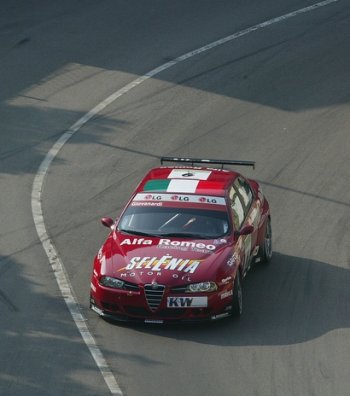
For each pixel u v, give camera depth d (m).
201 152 58.97
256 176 56.12
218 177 43.28
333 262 45.22
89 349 34.75
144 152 58.44
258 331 37.06
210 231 39.62
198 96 67.06
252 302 40.09
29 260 43.53
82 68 70.94
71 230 47.50
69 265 43.16
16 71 69.81
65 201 51.22
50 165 55.94
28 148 58.09
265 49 75.31
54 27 78.25
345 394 32.03
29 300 39.12
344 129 63.03
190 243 38.81
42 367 33.12
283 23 80.88
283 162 58.12
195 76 70.31
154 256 37.81
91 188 53.19
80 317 37.62
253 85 69.06
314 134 62.19
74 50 74.00
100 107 64.62
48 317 37.53
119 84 68.44
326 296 41.09
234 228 39.94
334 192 54.31
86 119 62.78
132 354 34.50
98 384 32.03
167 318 36.56
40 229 47.41
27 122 61.72
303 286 42.16
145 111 64.38
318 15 83.00
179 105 65.56
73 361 33.72
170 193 41.53
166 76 70.12
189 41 76.69
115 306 36.78
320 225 49.88
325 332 37.28
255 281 42.50
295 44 76.44
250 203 43.81
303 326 37.78
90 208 50.53
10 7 82.56
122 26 79.31
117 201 51.66
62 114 63.25
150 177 43.38
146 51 74.50
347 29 79.81
